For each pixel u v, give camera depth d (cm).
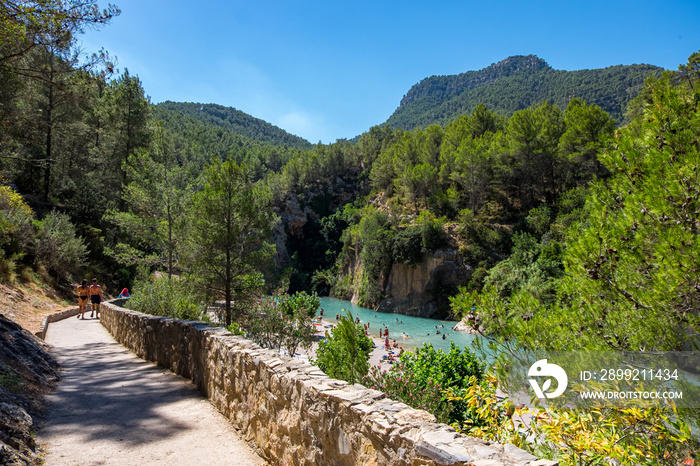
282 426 380
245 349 506
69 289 2267
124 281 2959
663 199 420
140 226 2134
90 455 399
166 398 604
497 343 477
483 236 4531
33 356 723
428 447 222
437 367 851
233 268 1434
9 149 1234
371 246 5359
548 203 4681
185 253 1533
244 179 1463
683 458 337
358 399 301
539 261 3111
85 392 633
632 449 327
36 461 365
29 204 2744
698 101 471
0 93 990
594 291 465
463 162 4984
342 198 9188
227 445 442
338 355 870
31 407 504
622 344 420
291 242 8281
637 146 500
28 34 848
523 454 215
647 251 439
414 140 6981
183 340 742
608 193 507
